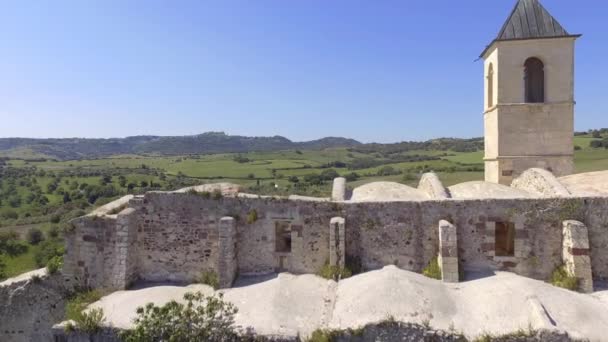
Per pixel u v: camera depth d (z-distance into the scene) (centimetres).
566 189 1620
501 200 1569
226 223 1608
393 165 9256
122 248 1650
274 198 1667
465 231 1584
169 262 1712
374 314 1247
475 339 1150
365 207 1630
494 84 2281
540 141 2173
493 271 1560
